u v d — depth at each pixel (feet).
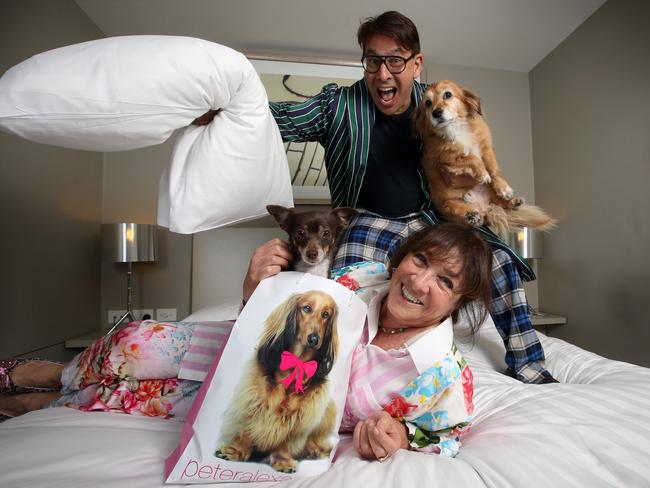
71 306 9.12
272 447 2.51
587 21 9.57
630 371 4.45
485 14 9.39
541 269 11.35
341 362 2.82
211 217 3.84
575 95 10.03
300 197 10.68
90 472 2.57
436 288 3.08
